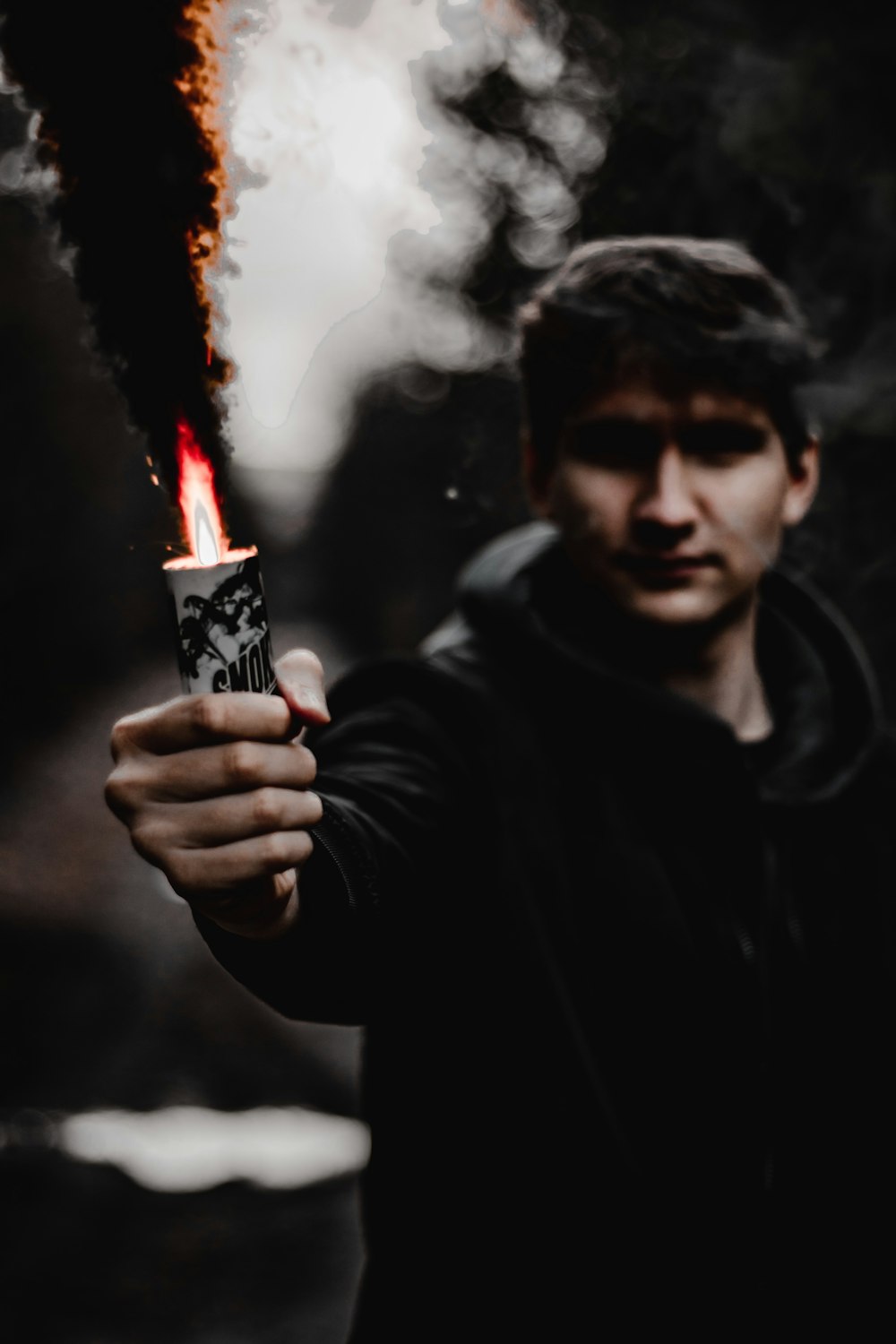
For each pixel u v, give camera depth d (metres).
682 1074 1.39
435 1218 1.37
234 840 0.85
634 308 1.46
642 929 1.41
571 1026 1.36
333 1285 3.48
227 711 0.82
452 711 1.46
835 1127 1.45
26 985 6.02
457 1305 1.34
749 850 1.48
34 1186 4.03
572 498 1.54
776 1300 1.37
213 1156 4.34
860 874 1.55
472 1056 1.38
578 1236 1.32
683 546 1.50
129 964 6.38
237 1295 3.35
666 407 1.48
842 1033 1.48
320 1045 5.52
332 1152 4.43
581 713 1.49
